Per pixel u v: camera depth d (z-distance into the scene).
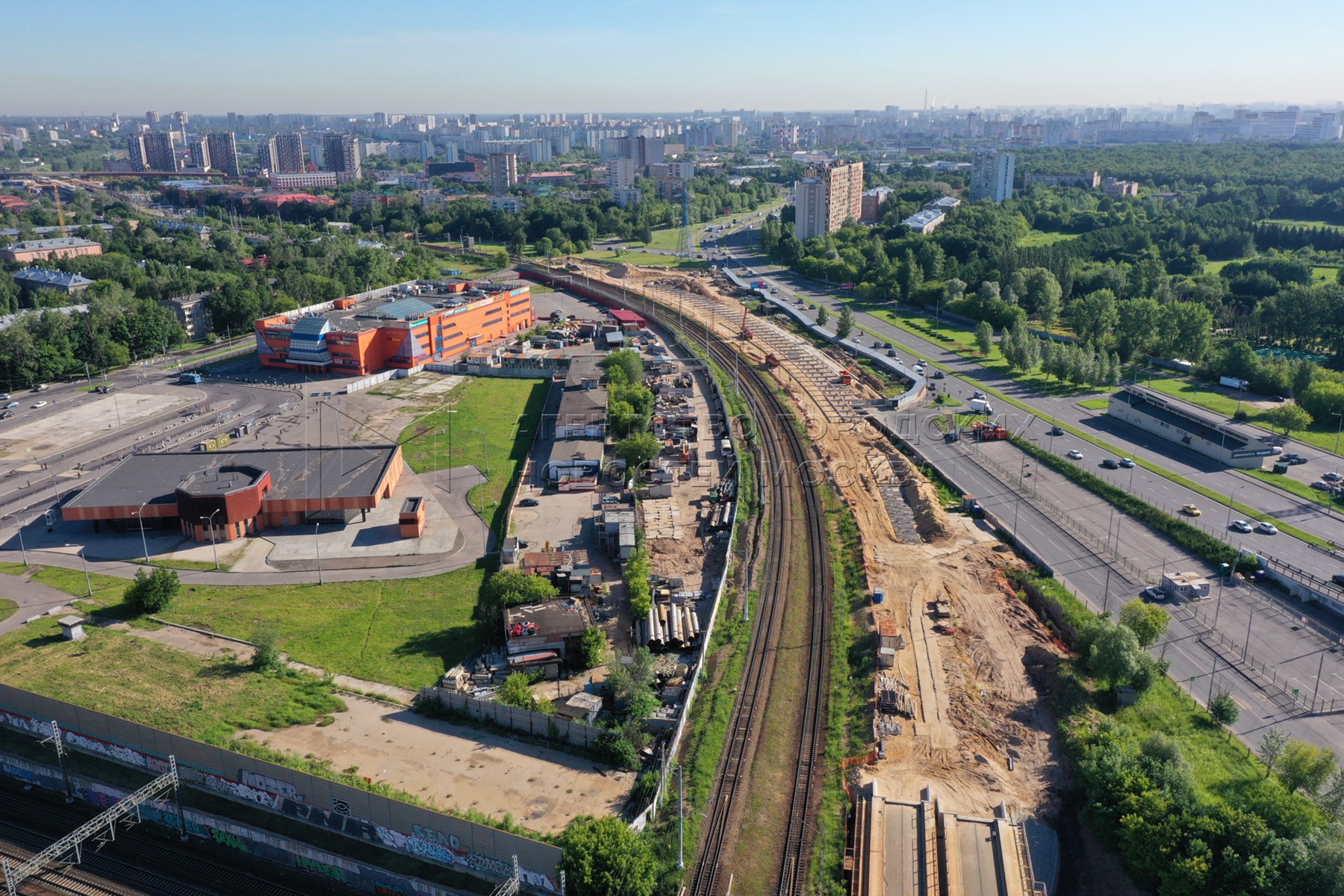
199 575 142.75
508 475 184.88
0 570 143.75
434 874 81.81
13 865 83.69
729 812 89.50
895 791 92.94
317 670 114.94
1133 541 150.00
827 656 118.00
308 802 87.50
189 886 82.81
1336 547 142.88
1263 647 118.94
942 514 158.62
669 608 129.75
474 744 100.06
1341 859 72.12
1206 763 95.44
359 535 157.50
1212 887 76.19
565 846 79.75
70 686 108.94
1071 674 111.38
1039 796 92.81
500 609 122.88
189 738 92.25
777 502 168.12
